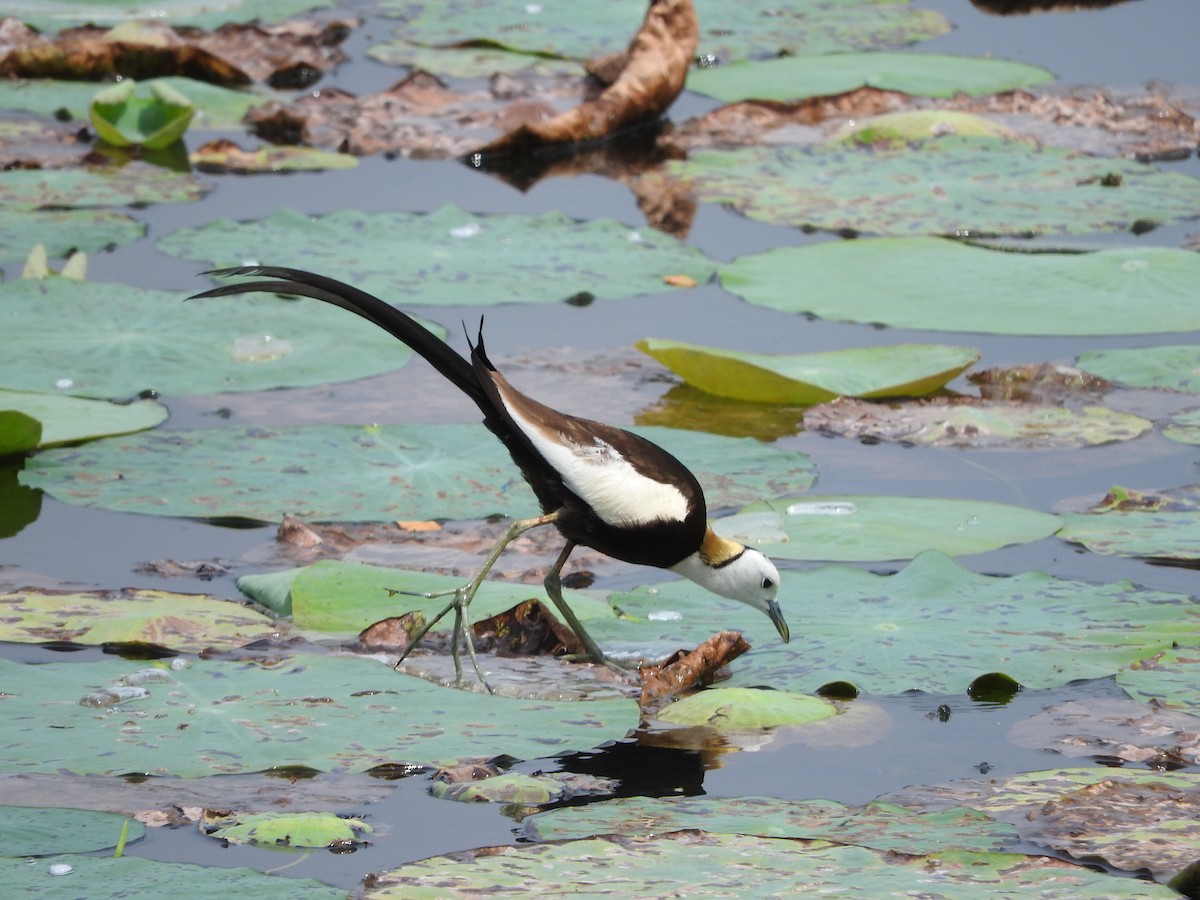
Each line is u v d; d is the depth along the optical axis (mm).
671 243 15469
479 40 22906
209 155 17844
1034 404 12172
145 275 14273
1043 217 16406
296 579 8938
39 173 17062
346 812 6801
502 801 6906
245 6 24453
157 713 7379
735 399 12281
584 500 8289
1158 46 23281
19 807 6590
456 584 9031
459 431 11289
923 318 13570
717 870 5953
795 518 10031
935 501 10297
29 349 12297
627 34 23516
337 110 19828
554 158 18562
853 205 16781
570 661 8398
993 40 23750
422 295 13695
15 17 23344
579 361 12883
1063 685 7930
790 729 7699
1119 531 9828
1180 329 13406
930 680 7930
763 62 22562
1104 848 6301
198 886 5898
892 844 6328
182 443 10938
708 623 8750
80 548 9703
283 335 12883
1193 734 7480
